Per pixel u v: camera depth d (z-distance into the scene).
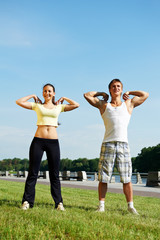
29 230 2.98
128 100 4.97
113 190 11.30
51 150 4.70
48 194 7.88
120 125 4.64
